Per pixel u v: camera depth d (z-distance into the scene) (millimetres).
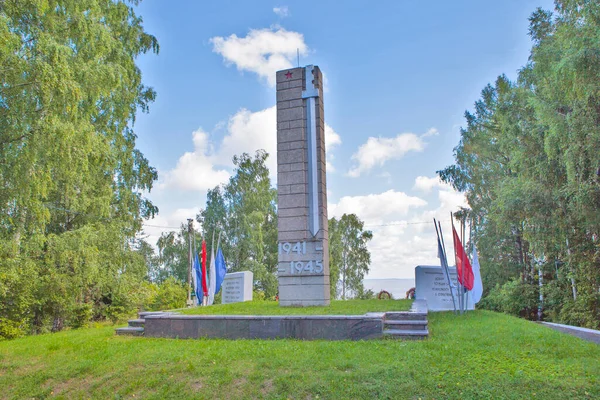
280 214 15898
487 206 29781
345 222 48781
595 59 15117
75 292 21109
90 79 15148
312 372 7855
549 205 20297
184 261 46375
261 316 11055
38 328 20672
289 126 16234
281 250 15703
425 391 7027
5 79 11930
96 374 8805
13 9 12664
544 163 20016
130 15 24922
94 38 16312
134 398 7793
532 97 19391
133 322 13258
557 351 8836
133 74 23312
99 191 22891
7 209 13695
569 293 23125
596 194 16938
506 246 29078
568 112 18469
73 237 19938
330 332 10422
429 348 9070
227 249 42125
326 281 15516
